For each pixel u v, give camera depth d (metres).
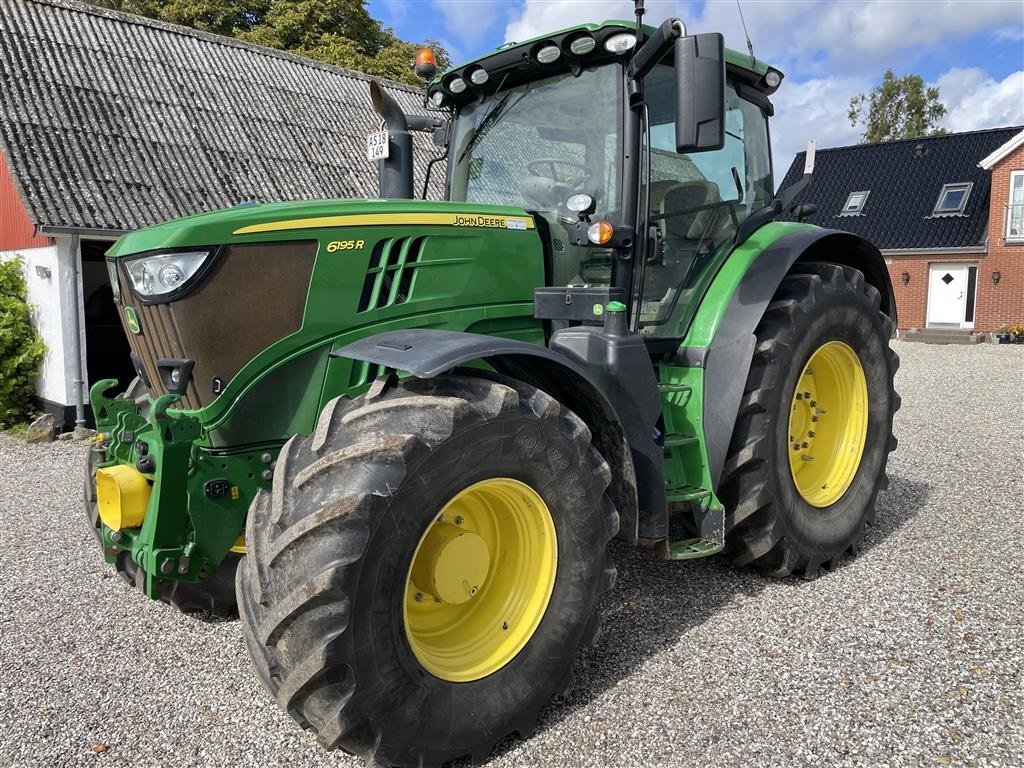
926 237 22.02
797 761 2.24
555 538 2.46
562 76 3.32
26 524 4.88
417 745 2.16
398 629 2.14
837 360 3.87
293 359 2.62
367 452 2.10
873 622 3.09
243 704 2.66
